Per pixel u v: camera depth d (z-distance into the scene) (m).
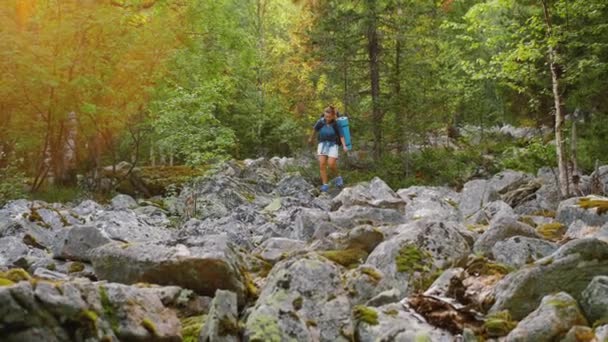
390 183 15.16
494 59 11.52
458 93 18.12
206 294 4.42
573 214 6.91
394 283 4.55
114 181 15.62
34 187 14.15
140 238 7.62
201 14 17.73
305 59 18.06
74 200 13.77
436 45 18.16
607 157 14.00
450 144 19.47
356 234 5.78
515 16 14.00
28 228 8.32
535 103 12.55
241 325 3.56
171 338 3.50
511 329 3.45
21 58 12.80
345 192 10.73
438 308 3.73
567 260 3.72
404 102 15.79
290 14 32.75
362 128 16.42
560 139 10.80
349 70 17.47
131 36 15.08
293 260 4.06
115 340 3.27
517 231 5.38
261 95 27.23
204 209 10.95
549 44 10.42
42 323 3.04
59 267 5.81
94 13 14.12
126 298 3.47
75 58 14.07
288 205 11.30
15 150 14.91
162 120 11.36
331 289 3.84
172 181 14.88
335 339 3.59
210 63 18.45
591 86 12.75
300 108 21.41
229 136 11.66
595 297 3.40
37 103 14.11
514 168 15.60
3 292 2.94
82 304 3.19
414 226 5.28
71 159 16.06
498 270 4.32
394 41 17.11
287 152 27.77
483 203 10.25
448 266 4.81
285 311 3.58
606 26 10.49
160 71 15.43
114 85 15.22
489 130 22.55
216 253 4.45
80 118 14.80
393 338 3.41
